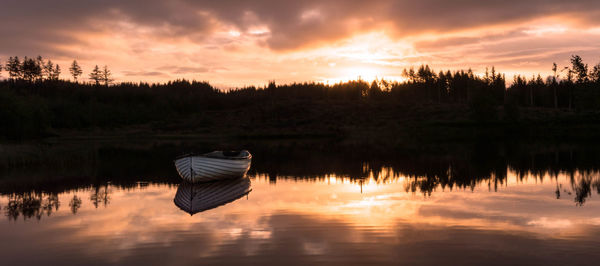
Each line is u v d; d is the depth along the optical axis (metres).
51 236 10.19
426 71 149.00
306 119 120.25
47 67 160.50
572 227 10.48
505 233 9.99
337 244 9.28
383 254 8.57
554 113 90.31
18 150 37.97
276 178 20.59
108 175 22.25
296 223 11.18
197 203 14.10
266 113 136.00
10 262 8.40
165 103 167.75
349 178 20.52
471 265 7.89
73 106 125.75
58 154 38.09
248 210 12.88
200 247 9.21
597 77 86.25
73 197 15.48
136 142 69.81
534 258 8.24
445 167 24.95
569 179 18.92
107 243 9.59
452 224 10.91
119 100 168.00
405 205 13.49
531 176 20.11
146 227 10.92
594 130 65.69
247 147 51.12
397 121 102.56
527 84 129.12
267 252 8.80
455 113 102.62
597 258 8.20
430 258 8.30
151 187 17.84
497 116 85.44
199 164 17.72
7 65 144.25
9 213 12.73
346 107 134.50
